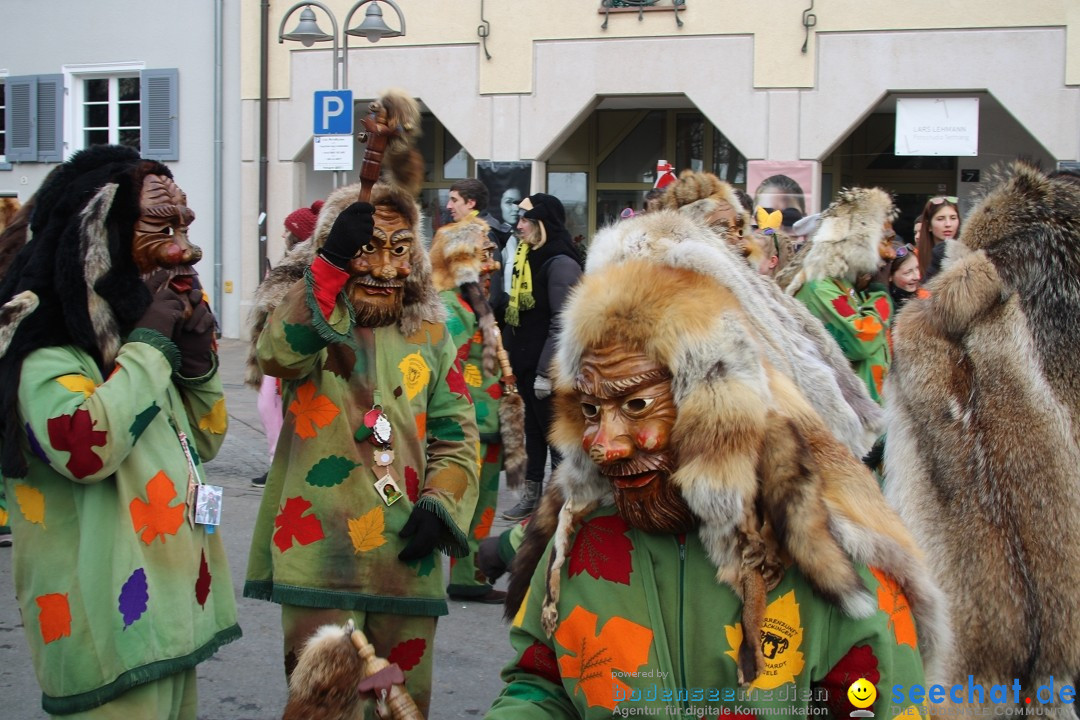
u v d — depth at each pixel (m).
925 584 1.88
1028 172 3.07
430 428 3.24
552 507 2.05
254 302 3.30
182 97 15.22
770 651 1.81
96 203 2.59
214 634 2.79
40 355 2.52
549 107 13.55
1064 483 2.97
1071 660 2.97
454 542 3.12
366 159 2.95
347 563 3.01
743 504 1.76
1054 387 3.01
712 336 1.76
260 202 14.80
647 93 13.19
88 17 15.56
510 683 2.05
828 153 12.72
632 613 1.88
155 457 2.67
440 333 3.25
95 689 2.54
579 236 15.34
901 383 3.21
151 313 2.65
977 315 3.06
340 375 3.04
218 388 2.95
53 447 2.45
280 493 3.14
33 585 2.59
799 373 2.08
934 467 3.10
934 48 12.21
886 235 4.84
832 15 12.45
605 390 1.80
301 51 14.50
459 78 13.84
